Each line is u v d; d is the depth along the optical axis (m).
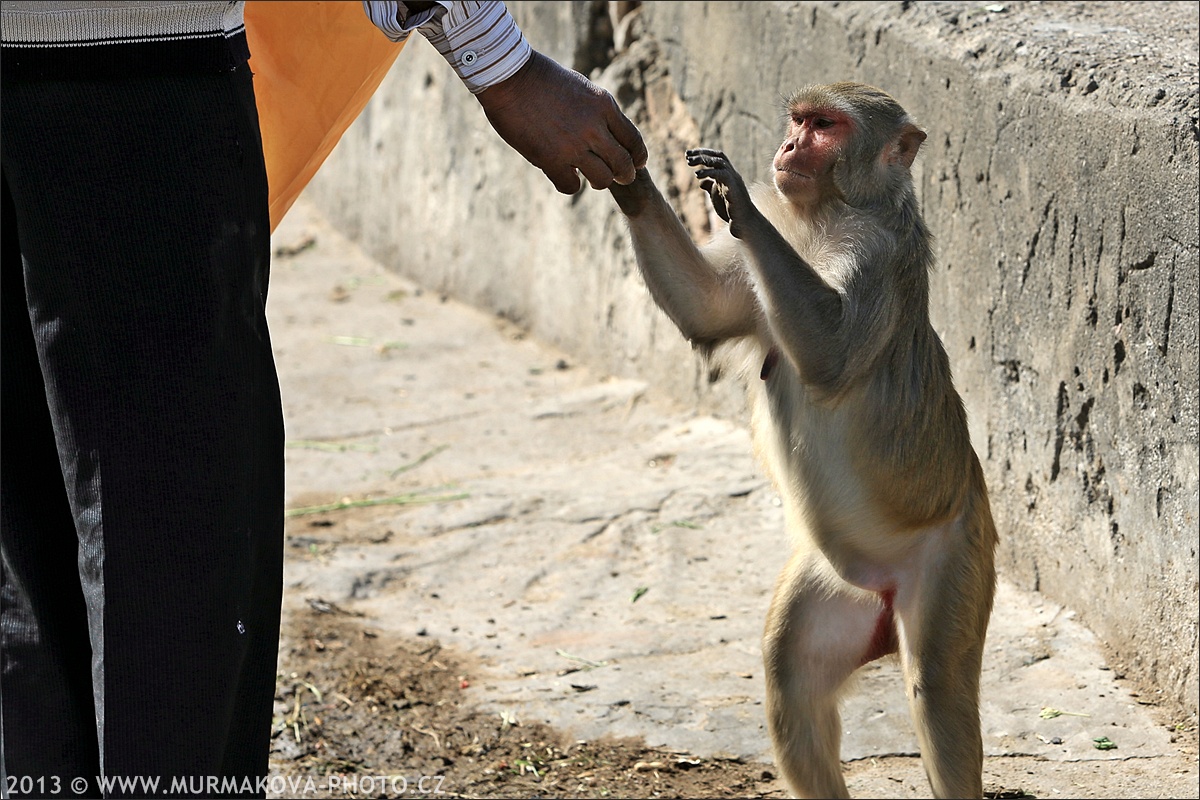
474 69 4.91
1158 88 7.05
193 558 4.18
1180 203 6.67
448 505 10.50
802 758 6.19
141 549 4.14
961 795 5.93
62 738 4.36
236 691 4.39
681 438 11.59
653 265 6.25
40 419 4.33
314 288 16.72
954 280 8.91
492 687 7.69
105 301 4.09
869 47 9.53
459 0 4.77
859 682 6.96
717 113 11.52
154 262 4.11
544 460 11.48
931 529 6.12
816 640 6.27
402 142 16.66
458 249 15.81
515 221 14.66
